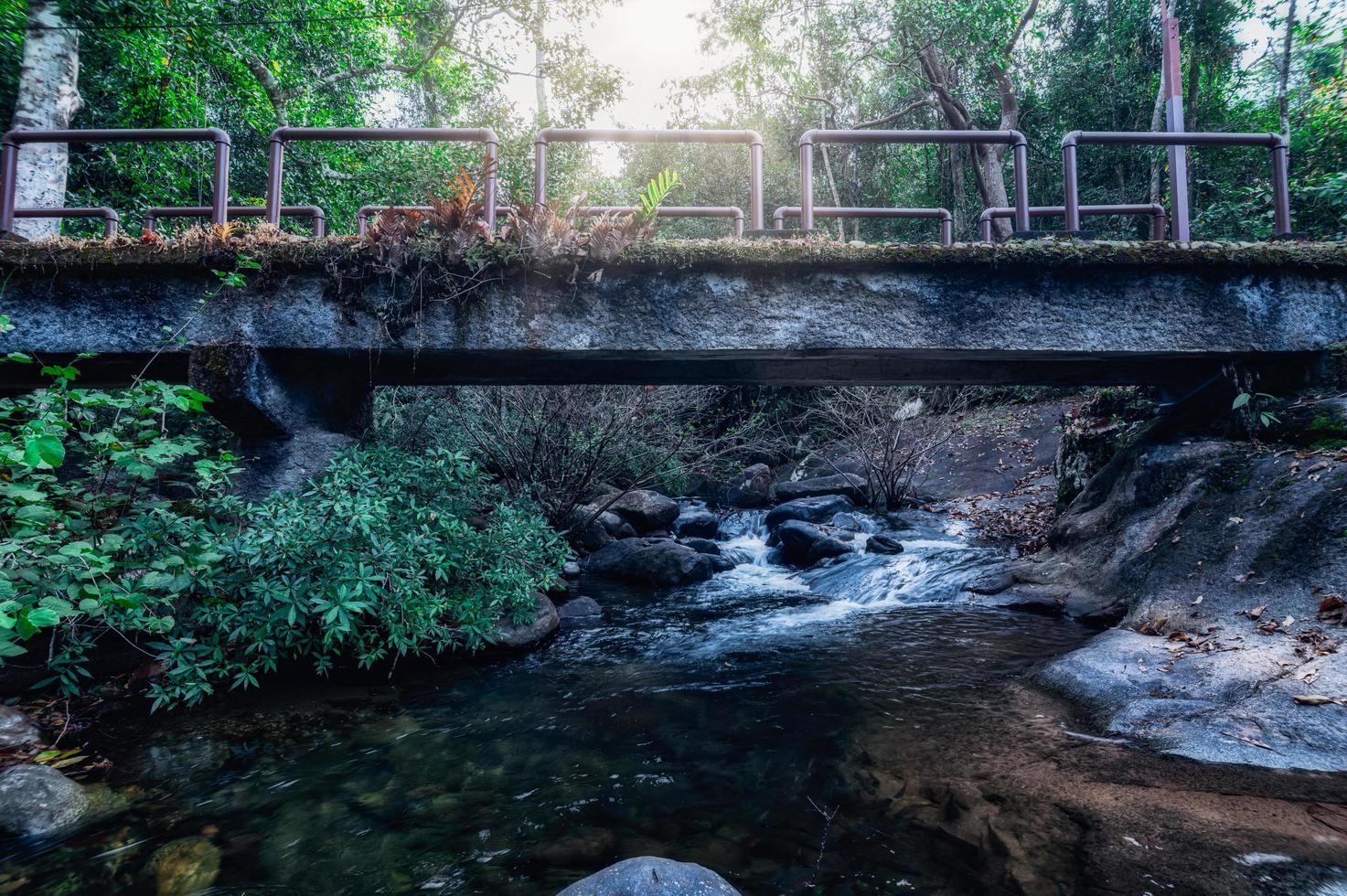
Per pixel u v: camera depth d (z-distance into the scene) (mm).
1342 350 4762
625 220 4633
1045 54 17219
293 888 2307
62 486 4090
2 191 4770
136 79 9375
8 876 2369
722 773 3055
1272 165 5199
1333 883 1995
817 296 4680
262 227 4664
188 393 3742
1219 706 3080
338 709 3900
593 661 4762
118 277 4582
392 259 4523
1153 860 2178
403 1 12906
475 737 3508
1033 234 5016
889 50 16203
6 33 7156
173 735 3529
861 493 11133
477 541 4879
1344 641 3236
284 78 11656
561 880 2322
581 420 7910
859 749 3203
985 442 12047
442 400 7555
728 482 12219
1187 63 15156
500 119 14453
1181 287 4766
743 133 5023
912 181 19531
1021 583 5852
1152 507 5430
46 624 2701
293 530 3994
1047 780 2758
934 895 2129
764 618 5906
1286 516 4188
